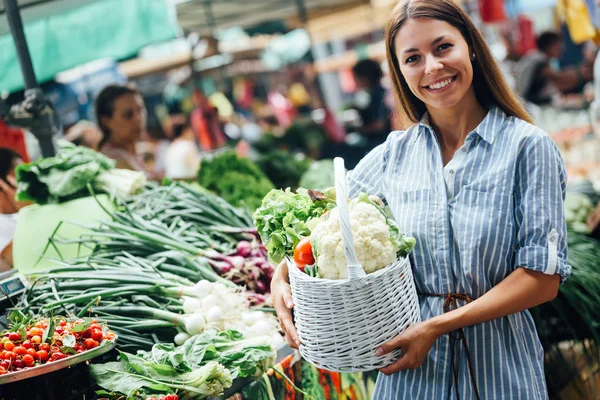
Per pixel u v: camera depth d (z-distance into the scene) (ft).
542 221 6.10
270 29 29.22
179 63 32.19
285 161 19.77
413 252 6.69
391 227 6.31
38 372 6.48
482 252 6.29
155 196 12.07
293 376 8.67
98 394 7.20
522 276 6.12
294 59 42.68
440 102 6.51
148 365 7.54
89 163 12.02
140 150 29.19
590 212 15.53
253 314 9.65
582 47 34.06
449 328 6.07
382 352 5.98
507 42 35.58
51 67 16.47
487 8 25.26
